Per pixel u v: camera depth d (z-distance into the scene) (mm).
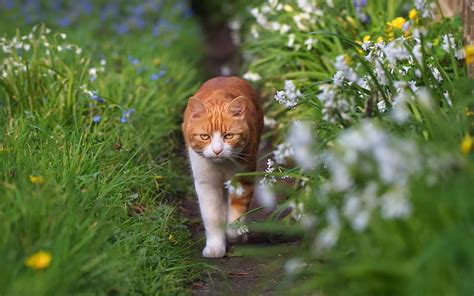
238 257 7238
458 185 4785
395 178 4621
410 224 4762
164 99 10500
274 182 6973
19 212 5605
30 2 15953
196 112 7301
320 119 8055
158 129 9633
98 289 5336
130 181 7535
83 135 7941
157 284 5949
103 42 13211
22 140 7309
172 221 7559
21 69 9156
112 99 9766
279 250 6770
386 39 8188
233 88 7844
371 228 4984
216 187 7484
